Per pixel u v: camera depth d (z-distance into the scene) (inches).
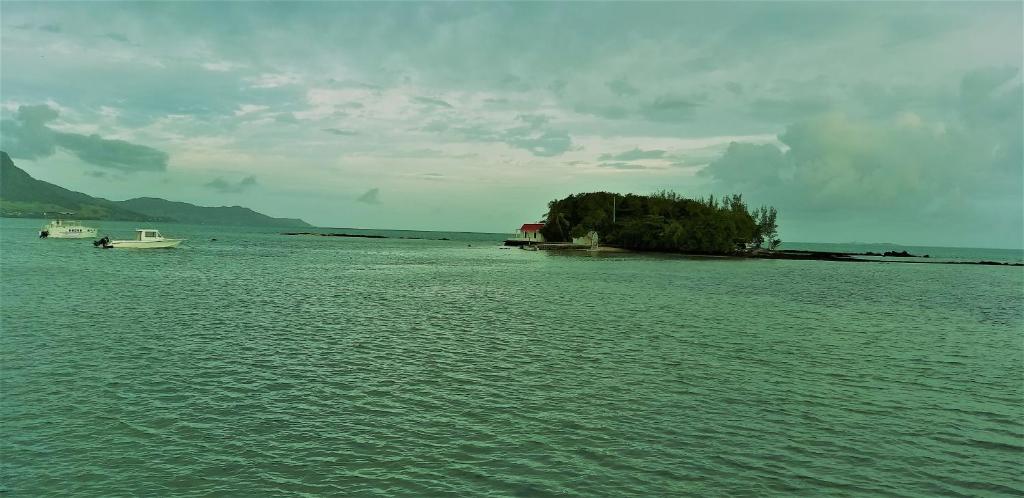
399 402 711.1
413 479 510.6
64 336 1026.1
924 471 552.7
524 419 662.5
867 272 3912.4
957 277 3631.9
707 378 858.8
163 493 478.6
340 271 2775.6
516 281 2429.9
